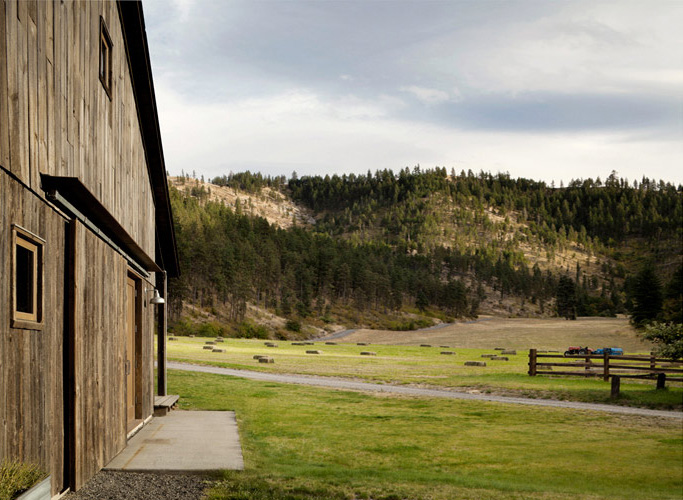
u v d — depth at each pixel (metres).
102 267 7.41
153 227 12.94
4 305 4.45
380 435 12.68
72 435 6.05
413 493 7.79
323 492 7.27
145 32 9.85
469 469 9.98
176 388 18.61
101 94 7.96
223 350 42.47
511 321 124.50
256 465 8.34
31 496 4.02
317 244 196.50
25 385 4.89
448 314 174.12
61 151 6.09
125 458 8.02
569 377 25.19
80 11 6.90
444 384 22.97
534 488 8.59
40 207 5.32
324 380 24.19
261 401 16.91
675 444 12.30
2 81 4.48
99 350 7.19
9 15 4.66
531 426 14.31
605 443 12.38
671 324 21.41
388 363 36.09
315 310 144.62
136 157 10.73
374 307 162.62
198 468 7.55
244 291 123.19
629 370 27.75
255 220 191.12
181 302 108.69
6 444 4.46
